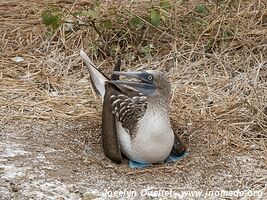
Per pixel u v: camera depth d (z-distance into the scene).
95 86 13.17
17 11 17.12
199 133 12.98
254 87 14.26
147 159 11.95
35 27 16.52
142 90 11.66
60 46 15.91
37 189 11.09
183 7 16.56
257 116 13.33
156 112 11.66
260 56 15.34
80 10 16.67
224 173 11.87
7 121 13.22
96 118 13.49
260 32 15.92
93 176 11.61
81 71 15.18
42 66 15.30
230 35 15.92
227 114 13.54
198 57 15.50
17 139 12.58
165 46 15.80
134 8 16.42
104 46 15.70
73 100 14.06
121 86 12.61
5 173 11.42
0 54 15.70
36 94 14.28
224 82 14.61
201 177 11.74
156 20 15.68
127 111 12.11
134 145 11.85
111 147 12.00
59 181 11.37
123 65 15.35
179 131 13.04
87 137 12.87
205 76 14.90
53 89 14.52
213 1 16.78
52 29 16.06
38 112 13.60
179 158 12.26
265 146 12.65
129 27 15.98
